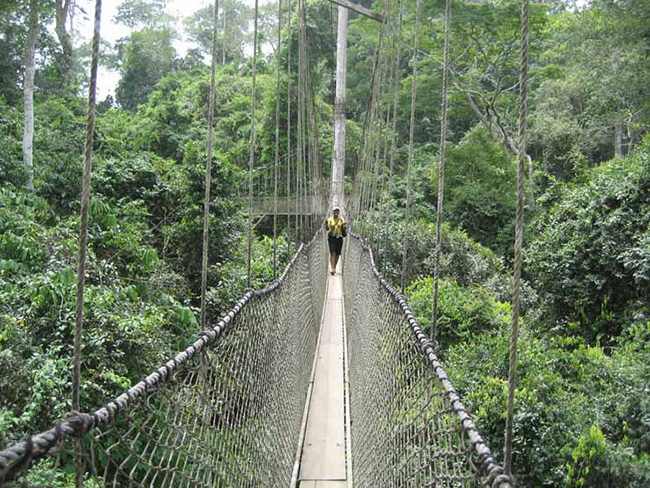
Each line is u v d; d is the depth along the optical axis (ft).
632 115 41.73
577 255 23.21
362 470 10.16
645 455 12.51
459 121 59.62
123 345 13.01
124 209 25.05
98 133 33.45
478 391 14.69
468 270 33.55
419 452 5.77
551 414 13.44
